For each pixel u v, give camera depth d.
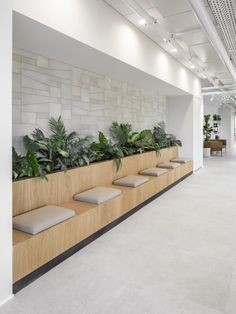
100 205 3.30
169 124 8.24
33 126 3.63
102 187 3.93
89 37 3.13
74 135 4.04
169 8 3.48
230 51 4.75
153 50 4.86
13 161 2.85
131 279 2.38
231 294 2.16
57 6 2.66
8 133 2.06
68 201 3.43
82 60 3.88
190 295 2.15
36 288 2.23
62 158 3.50
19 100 3.42
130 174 5.13
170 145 7.55
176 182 6.43
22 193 2.79
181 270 2.53
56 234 2.58
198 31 4.20
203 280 2.36
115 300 2.09
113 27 3.60
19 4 2.25
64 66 4.08
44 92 3.77
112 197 3.60
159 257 2.78
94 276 2.42
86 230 3.04
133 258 2.76
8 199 2.08
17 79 3.38
